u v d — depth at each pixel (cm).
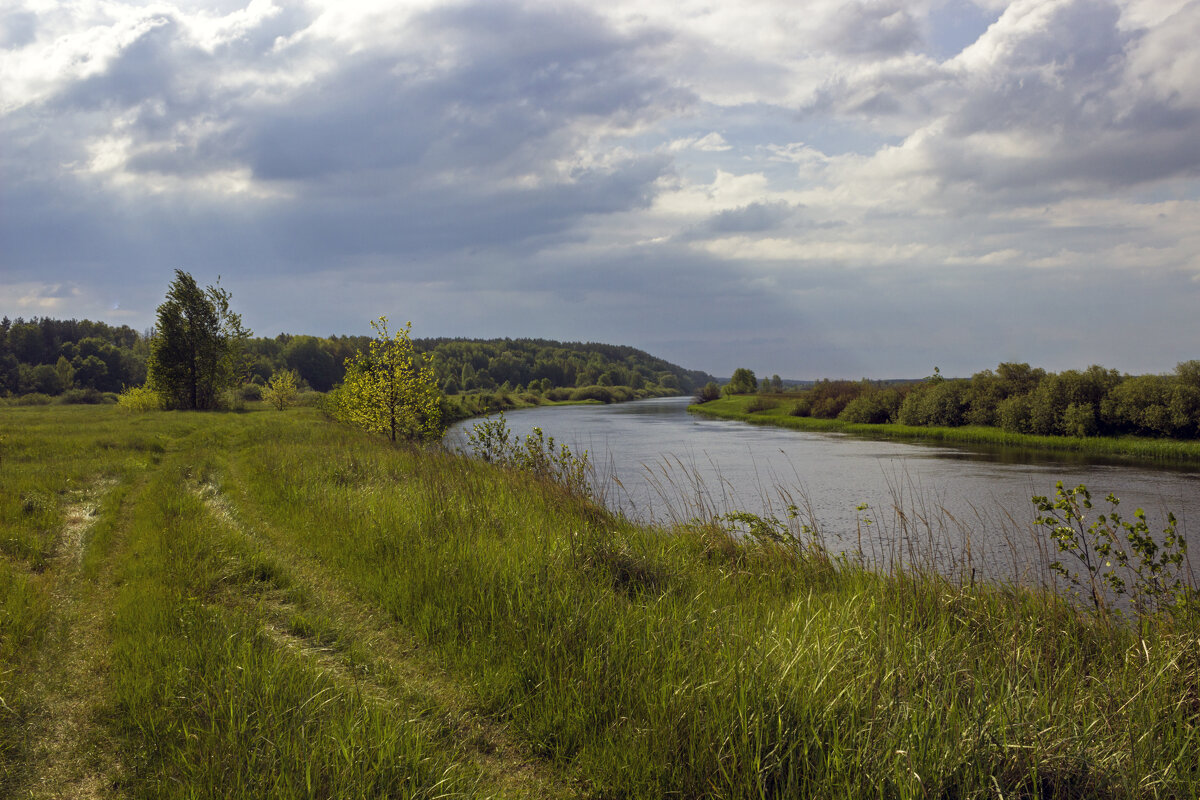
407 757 359
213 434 2486
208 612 560
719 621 520
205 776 341
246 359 5825
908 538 784
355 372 2584
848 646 466
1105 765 348
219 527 901
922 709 377
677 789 351
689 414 9381
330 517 938
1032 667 460
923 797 317
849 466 3203
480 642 514
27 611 574
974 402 5541
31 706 431
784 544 912
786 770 352
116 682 454
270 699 404
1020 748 348
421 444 1922
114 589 668
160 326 5109
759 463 3253
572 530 764
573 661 467
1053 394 4700
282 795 323
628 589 649
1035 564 1099
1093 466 3300
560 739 402
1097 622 564
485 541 755
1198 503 2183
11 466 1410
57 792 348
